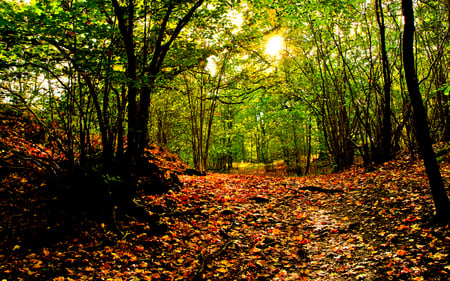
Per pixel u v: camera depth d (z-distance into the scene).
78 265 4.92
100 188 6.62
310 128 23.81
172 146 23.78
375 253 5.64
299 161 25.19
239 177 15.37
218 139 27.38
